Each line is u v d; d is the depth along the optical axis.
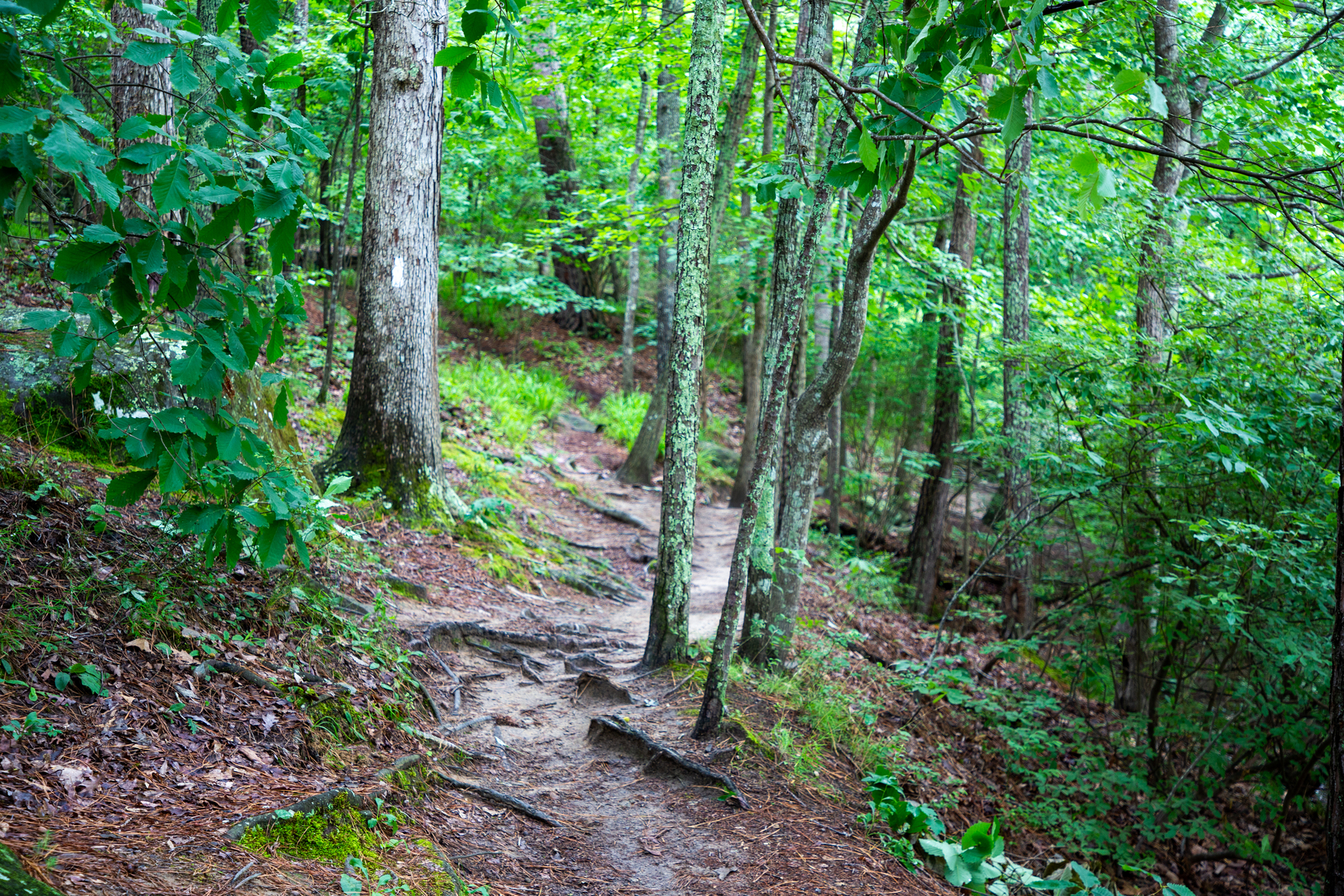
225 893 2.61
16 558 3.96
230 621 4.51
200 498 4.82
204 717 3.70
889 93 2.96
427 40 8.33
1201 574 6.79
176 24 2.44
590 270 21.69
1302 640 6.37
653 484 15.30
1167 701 7.62
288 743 3.83
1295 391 6.40
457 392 14.75
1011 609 10.71
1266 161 4.26
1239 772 7.79
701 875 3.97
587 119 16.39
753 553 6.58
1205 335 6.77
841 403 14.70
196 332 2.66
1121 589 7.43
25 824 2.60
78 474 5.16
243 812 3.12
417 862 3.38
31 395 5.53
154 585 4.28
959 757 7.11
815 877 4.06
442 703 5.33
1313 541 6.25
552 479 13.33
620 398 18.66
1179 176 9.16
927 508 13.20
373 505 8.18
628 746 5.09
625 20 12.03
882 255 10.16
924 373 14.59
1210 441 6.23
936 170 11.70
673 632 6.35
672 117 15.45
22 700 3.26
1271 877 7.06
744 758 5.09
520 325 20.52
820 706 5.98
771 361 6.63
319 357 12.35
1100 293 9.82
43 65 2.96
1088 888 4.43
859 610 10.51
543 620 7.57
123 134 2.33
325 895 2.86
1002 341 8.34
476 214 18.75
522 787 4.58
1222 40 9.41
